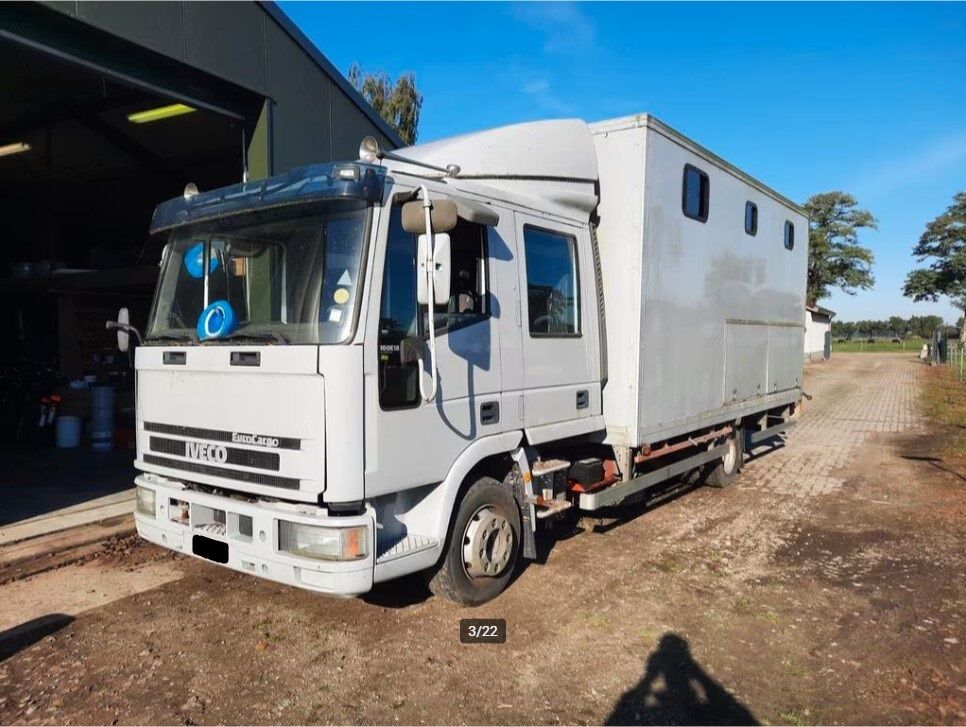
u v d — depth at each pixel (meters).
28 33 5.66
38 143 10.54
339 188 3.71
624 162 5.79
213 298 4.32
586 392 5.61
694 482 8.59
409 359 3.94
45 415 10.33
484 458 4.81
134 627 4.52
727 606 4.95
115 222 13.98
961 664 4.12
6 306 12.11
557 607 4.86
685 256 6.56
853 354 51.19
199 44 6.93
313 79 8.48
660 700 3.70
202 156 11.06
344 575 3.62
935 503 7.99
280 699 3.68
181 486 4.37
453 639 4.36
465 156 4.90
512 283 4.83
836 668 4.06
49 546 5.96
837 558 6.03
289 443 3.73
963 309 54.41
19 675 3.92
